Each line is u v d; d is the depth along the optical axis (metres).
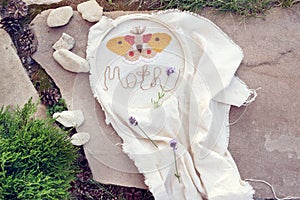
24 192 0.99
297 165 1.19
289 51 1.23
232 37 1.23
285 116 1.20
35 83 1.19
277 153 1.19
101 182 1.15
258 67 1.22
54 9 1.21
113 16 1.21
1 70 1.19
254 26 1.23
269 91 1.21
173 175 1.13
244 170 1.18
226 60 1.18
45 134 1.05
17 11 1.21
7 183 0.99
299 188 1.18
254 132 1.20
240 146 1.19
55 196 1.03
